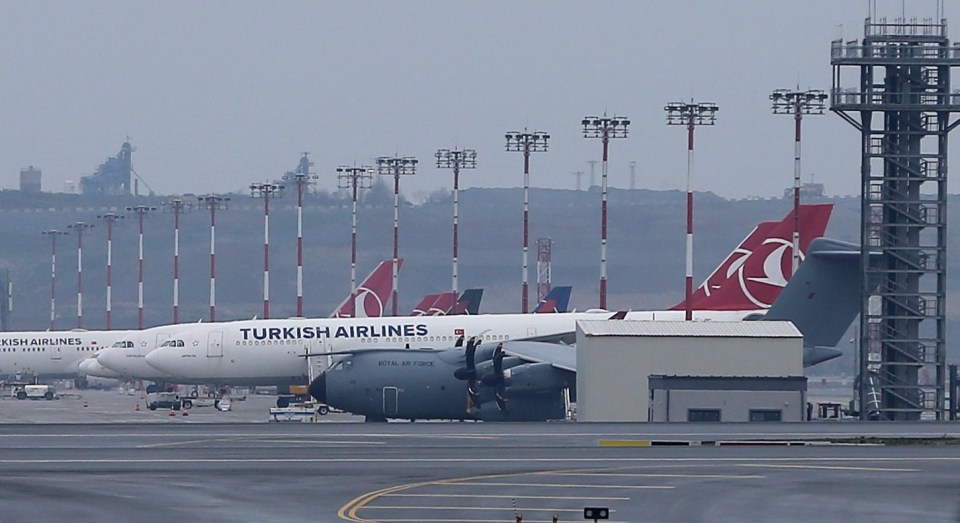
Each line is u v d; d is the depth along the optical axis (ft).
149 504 515.50
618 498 533.55
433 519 484.74
